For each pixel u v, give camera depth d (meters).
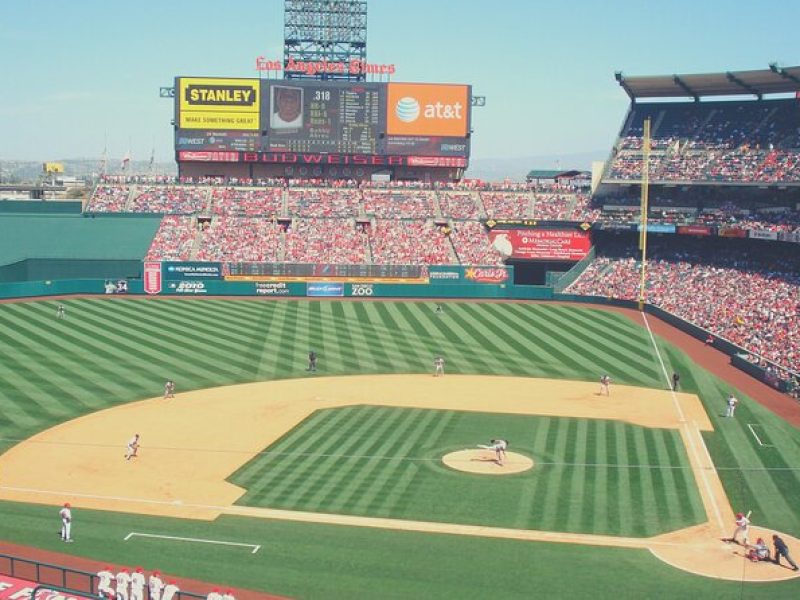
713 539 37.69
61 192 186.75
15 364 66.44
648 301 96.75
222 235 109.88
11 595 30.72
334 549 36.16
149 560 34.84
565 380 67.06
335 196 118.38
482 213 116.44
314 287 104.31
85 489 42.66
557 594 32.47
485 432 52.84
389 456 48.00
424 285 105.50
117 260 103.19
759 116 110.44
